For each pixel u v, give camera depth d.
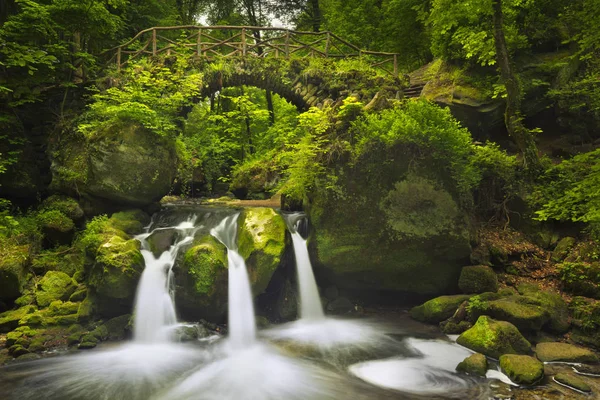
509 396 5.39
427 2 16.27
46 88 11.51
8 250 8.47
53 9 11.02
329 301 8.95
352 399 5.37
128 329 7.35
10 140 10.38
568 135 12.40
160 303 7.68
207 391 5.58
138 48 16.02
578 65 12.36
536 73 12.50
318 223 8.76
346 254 8.58
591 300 7.62
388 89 13.40
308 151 8.86
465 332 7.13
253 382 5.84
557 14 12.80
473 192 10.21
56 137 10.84
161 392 5.55
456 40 12.51
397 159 8.58
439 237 8.43
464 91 12.49
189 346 7.05
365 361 6.54
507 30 11.89
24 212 10.85
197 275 7.57
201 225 9.53
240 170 17.84
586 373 6.02
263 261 7.91
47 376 5.97
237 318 7.75
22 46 10.16
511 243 9.45
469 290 8.38
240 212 9.23
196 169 17.06
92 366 6.31
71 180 9.74
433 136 8.47
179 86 12.40
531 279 8.69
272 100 26.05
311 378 5.98
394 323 8.26
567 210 7.60
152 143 9.89
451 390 5.59
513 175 10.12
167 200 14.80
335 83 13.70
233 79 14.26
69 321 7.49
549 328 7.26
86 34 12.58
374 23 20.50
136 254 7.85
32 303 7.99
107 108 9.59
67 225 9.52
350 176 8.68
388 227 8.54
